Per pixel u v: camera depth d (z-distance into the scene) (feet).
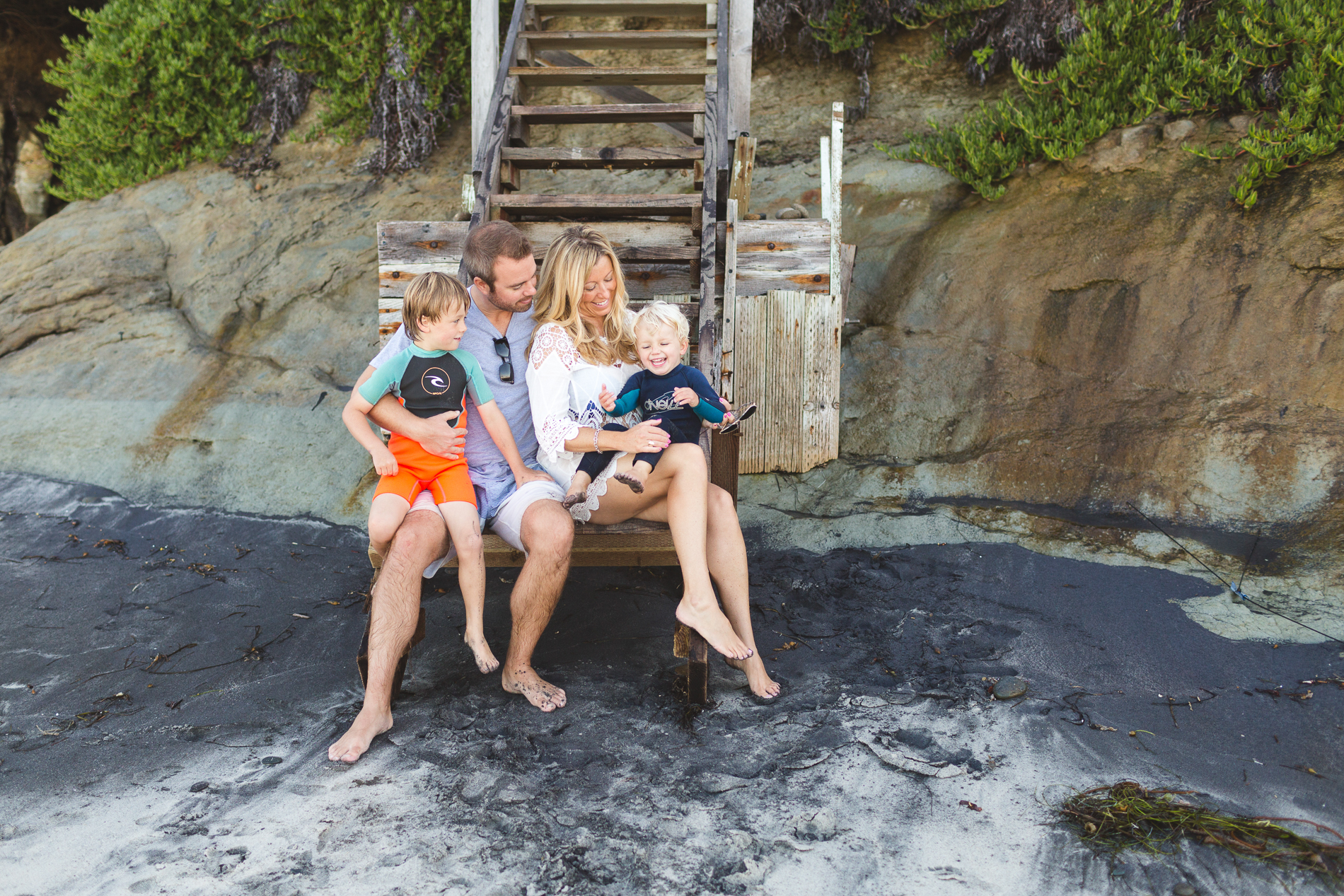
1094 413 16.20
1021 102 22.13
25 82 29.12
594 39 18.38
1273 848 7.84
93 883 7.68
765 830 8.34
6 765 9.63
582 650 12.14
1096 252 17.92
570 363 10.73
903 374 18.07
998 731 9.91
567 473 11.04
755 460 17.30
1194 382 15.87
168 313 22.39
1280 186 16.96
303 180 25.81
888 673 11.30
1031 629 12.25
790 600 13.46
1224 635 11.75
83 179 27.17
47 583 14.48
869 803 8.72
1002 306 18.20
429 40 25.79
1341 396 14.58
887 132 23.79
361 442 10.55
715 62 18.40
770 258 17.46
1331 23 17.30
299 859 7.99
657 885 7.65
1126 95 19.80
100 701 11.05
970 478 16.02
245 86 27.25
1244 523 13.84
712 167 15.28
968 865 7.83
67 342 21.72
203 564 15.17
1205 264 16.79
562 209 15.92
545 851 8.07
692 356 14.84
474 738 9.96
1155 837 8.06
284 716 10.66
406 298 10.31
